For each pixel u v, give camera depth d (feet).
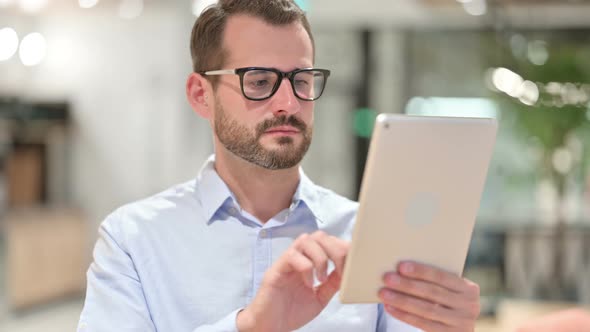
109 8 13.29
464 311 3.84
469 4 13.42
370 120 23.12
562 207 17.03
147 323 4.67
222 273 4.81
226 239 4.86
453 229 3.82
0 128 22.08
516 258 17.63
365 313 4.91
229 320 4.06
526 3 12.37
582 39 20.04
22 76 23.79
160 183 22.93
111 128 23.57
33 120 22.91
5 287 19.99
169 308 4.75
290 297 4.05
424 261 3.83
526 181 20.56
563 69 15.06
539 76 15.16
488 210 20.70
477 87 22.17
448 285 3.78
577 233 17.06
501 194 20.74
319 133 23.45
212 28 4.70
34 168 23.43
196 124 22.47
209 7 4.80
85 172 23.91
